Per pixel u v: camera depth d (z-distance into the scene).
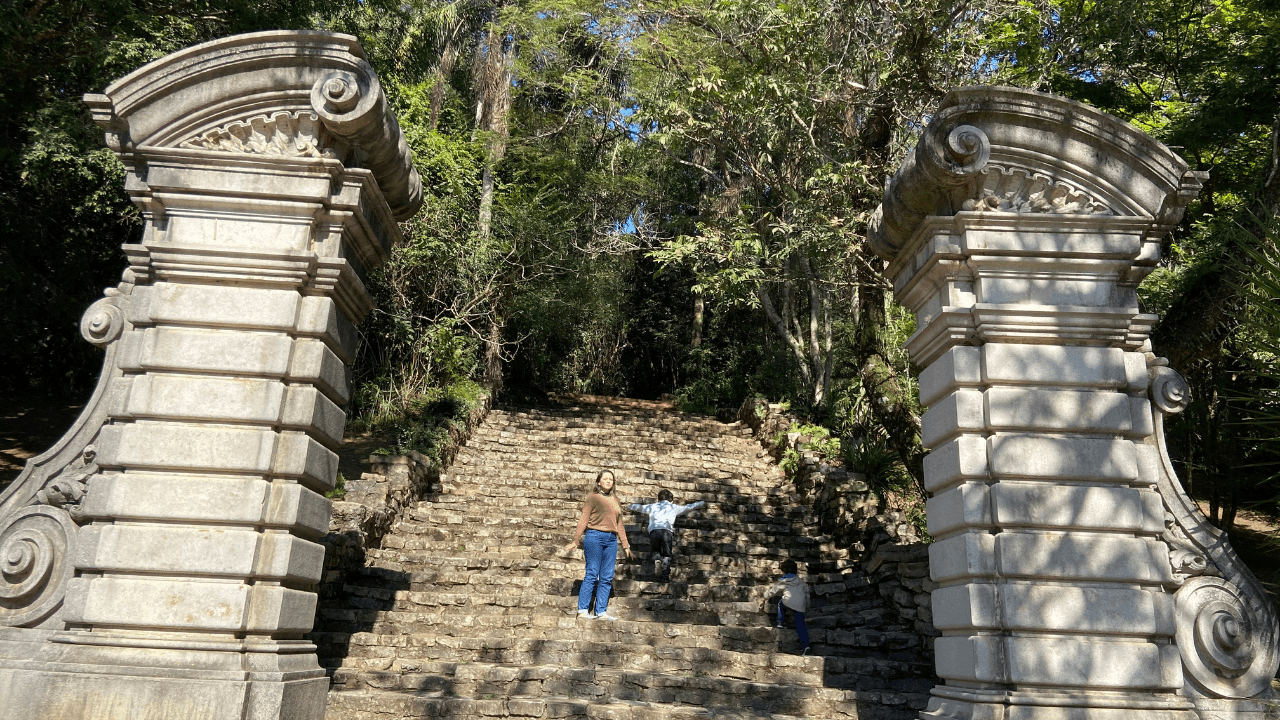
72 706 4.21
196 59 4.77
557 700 5.76
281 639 4.81
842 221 9.66
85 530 4.57
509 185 17.25
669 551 8.91
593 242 17.38
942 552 5.03
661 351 26.56
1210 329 6.90
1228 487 9.67
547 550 9.47
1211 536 4.90
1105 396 4.84
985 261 4.93
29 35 8.66
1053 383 4.82
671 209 19.64
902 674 6.59
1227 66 9.48
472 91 18.86
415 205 5.98
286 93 4.84
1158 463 4.98
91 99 4.70
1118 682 4.48
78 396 13.88
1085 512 4.66
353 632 7.16
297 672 4.68
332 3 11.01
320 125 4.89
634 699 6.10
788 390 19.59
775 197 14.63
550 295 18.12
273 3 9.85
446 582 8.42
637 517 11.19
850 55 9.70
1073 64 10.07
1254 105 8.95
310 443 4.79
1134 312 4.86
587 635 7.22
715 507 11.73
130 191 4.89
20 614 4.55
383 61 14.29
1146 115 10.49
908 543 8.85
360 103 4.80
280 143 4.87
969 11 9.33
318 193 4.82
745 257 10.78
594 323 22.11
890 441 11.68
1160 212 4.91
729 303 11.42
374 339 15.45
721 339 24.36
